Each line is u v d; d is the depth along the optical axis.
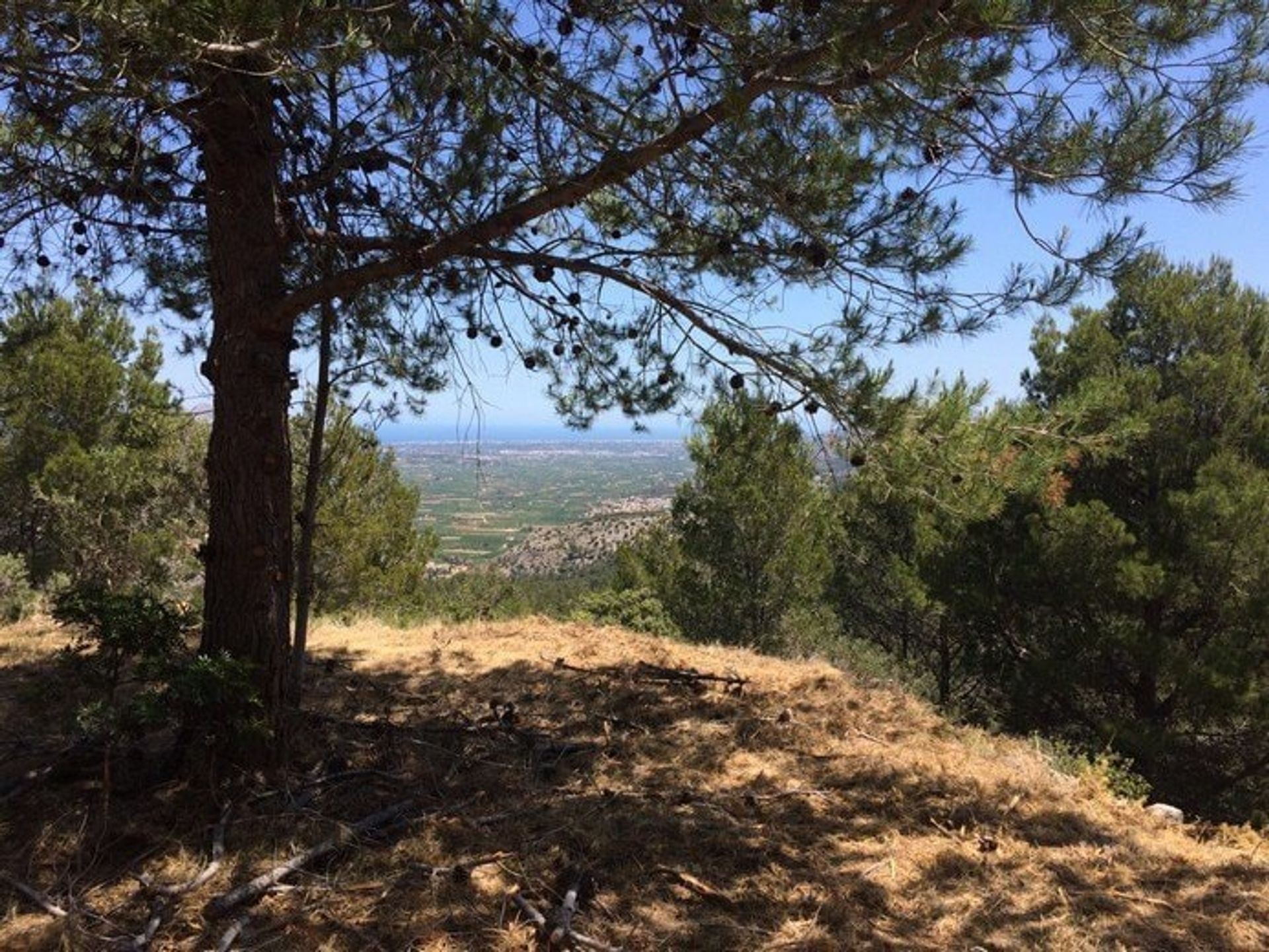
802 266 3.69
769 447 4.96
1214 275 10.84
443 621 9.21
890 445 3.88
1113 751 9.27
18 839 3.15
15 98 2.67
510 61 3.28
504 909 2.86
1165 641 9.13
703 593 11.48
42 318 7.42
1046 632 10.52
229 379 3.73
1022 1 2.58
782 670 6.80
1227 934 2.96
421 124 3.69
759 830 3.69
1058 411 4.12
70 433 13.74
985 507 4.01
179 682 3.22
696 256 3.96
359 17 2.73
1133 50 2.83
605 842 3.43
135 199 3.67
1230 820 9.35
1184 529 9.41
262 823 3.36
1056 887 3.29
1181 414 9.73
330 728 4.57
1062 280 3.33
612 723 5.11
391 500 14.98
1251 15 2.69
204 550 3.78
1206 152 2.86
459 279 4.44
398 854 3.23
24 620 7.88
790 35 2.89
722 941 2.79
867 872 3.35
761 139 3.31
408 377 5.34
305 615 4.57
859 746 4.96
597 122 3.69
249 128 3.67
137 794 3.54
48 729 4.23
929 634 13.90
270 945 2.59
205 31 2.41
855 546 13.46
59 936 2.53
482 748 4.50
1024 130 3.03
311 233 3.99
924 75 2.76
